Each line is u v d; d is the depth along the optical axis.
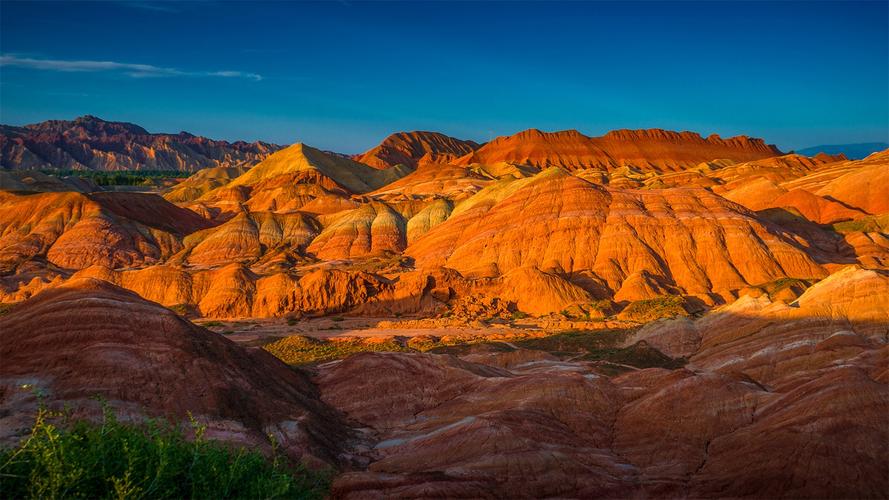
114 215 175.00
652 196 135.38
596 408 41.88
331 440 39.81
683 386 40.84
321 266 146.88
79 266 155.50
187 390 36.38
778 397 38.34
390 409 46.44
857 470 31.09
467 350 73.19
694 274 116.38
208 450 18.06
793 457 32.44
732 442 35.78
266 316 111.06
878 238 133.00
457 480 32.16
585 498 32.19
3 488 14.62
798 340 59.34
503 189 164.25
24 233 170.25
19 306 43.06
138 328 39.16
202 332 42.81
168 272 120.81
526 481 32.81
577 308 104.12
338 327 100.12
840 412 33.88
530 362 62.22
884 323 58.94
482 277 120.06
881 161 190.25
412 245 158.75
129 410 33.97
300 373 51.06
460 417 43.53
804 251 123.56
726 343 63.81
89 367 35.81
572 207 133.25
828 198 160.75
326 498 31.52
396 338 85.25
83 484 15.12
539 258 126.25
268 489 17.72
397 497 30.91
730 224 124.00
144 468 16.30
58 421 30.50
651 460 36.78
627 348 69.56
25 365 36.00
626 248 121.69
